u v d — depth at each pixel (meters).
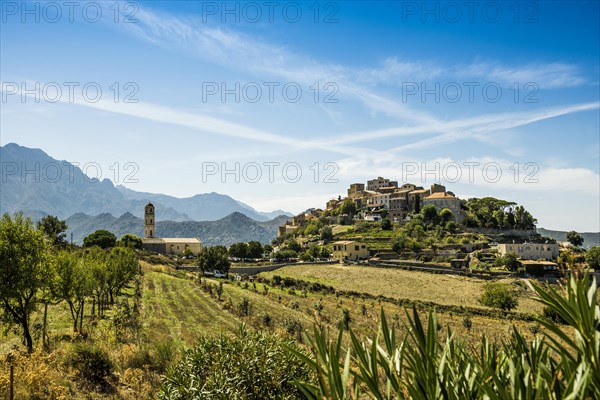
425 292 116.88
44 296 35.56
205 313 57.59
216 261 126.06
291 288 109.75
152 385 24.52
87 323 42.16
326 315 68.25
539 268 141.50
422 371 5.89
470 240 189.38
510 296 98.44
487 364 6.02
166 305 62.16
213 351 15.68
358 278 134.00
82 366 24.80
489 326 72.50
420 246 177.00
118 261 61.72
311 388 6.16
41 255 31.97
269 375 14.15
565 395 5.01
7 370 23.00
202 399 13.84
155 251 179.12
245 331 16.33
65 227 129.50
